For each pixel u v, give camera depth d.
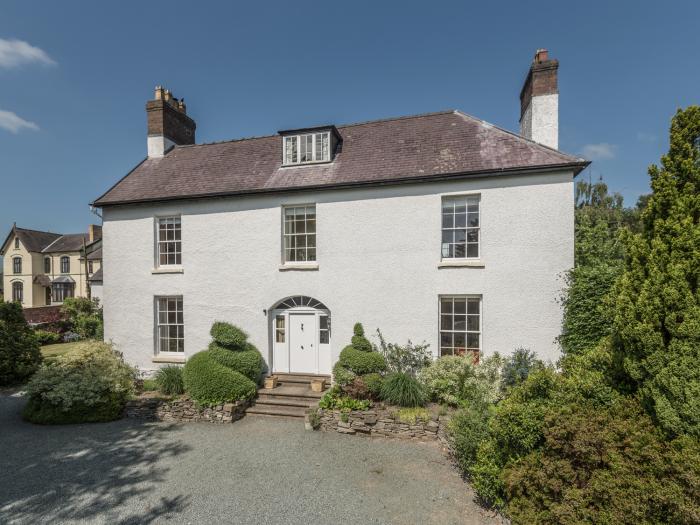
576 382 5.88
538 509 4.98
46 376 10.03
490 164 9.84
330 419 8.87
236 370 10.38
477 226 10.12
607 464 4.71
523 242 9.62
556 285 9.40
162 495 6.23
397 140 11.84
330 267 11.01
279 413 9.77
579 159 9.21
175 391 10.52
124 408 10.02
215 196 11.80
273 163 12.57
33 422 9.56
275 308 11.74
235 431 8.92
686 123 5.47
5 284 42.97
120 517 5.64
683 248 5.02
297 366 11.59
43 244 44.06
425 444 8.06
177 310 12.70
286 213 11.74
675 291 4.85
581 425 4.91
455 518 5.55
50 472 7.02
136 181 13.55
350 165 11.38
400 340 10.44
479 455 5.98
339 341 10.91
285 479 6.71
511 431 5.48
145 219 12.73
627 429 4.83
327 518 5.59
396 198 10.53
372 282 10.67
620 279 5.88
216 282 12.00
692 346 4.65
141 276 12.70
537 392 5.95
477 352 10.08
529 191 9.60
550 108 10.61
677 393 4.52
